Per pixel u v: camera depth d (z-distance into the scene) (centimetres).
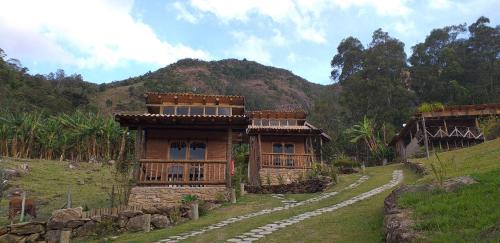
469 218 771
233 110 2564
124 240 1277
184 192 1844
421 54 7269
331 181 2356
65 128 4856
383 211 1259
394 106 6253
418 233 769
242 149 4238
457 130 3331
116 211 1489
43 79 9488
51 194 2386
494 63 6650
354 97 6569
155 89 11225
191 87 12325
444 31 7419
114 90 11538
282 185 2275
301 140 3155
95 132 4722
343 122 6694
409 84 6962
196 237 1168
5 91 7475
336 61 8050
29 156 4525
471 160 1739
